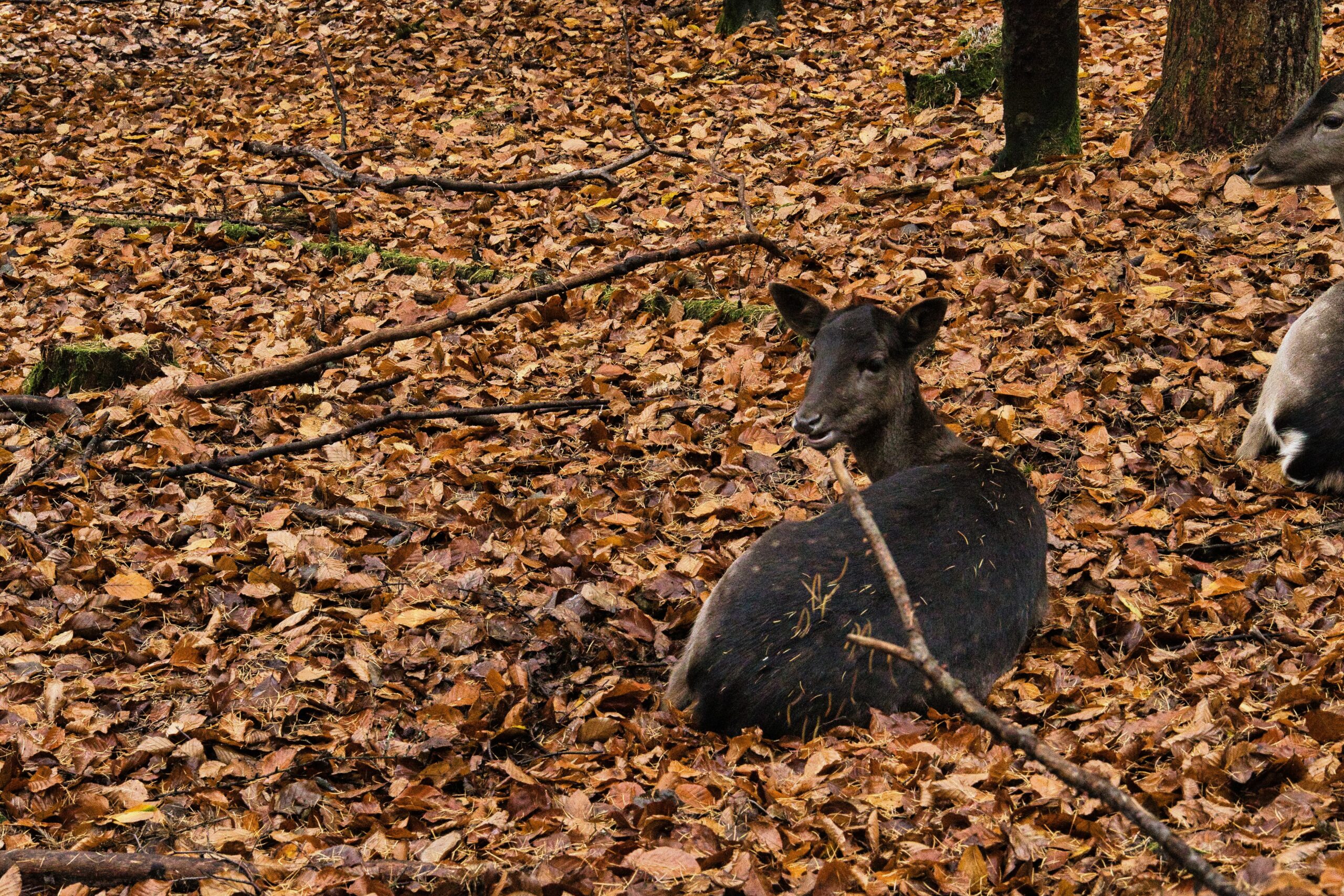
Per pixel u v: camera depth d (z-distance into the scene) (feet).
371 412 23.06
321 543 18.52
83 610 17.04
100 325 26.50
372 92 42.83
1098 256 25.03
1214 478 19.06
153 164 37.47
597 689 15.57
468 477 20.53
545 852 12.15
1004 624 14.29
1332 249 23.77
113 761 14.14
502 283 27.61
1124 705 14.05
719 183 31.53
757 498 19.67
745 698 13.44
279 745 14.47
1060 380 21.45
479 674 15.64
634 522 19.08
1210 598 16.24
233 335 26.48
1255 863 10.46
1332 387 18.03
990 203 28.09
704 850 11.93
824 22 44.88
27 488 20.30
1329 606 15.70
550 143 36.65
